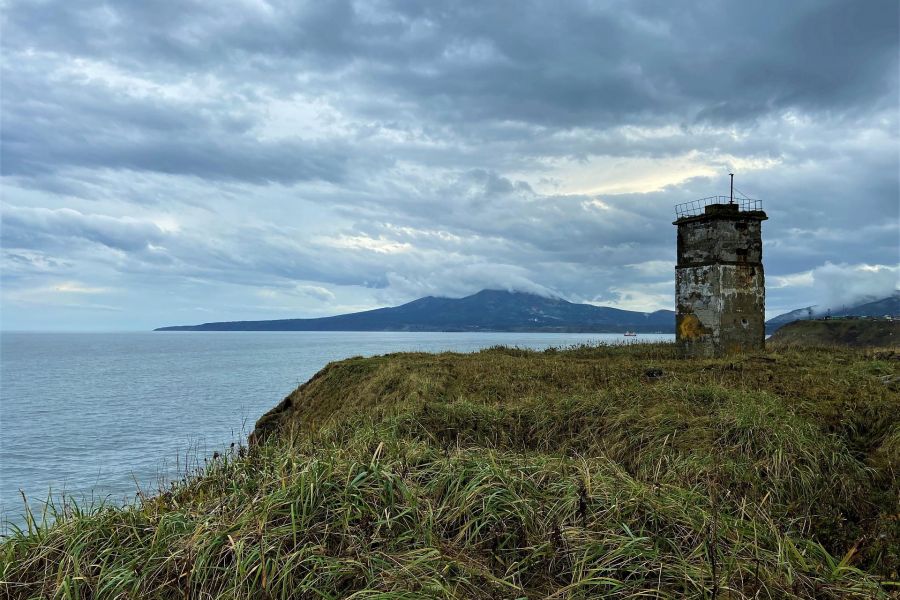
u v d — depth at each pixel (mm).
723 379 16359
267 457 8312
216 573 5207
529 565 5469
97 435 40125
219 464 8523
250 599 4863
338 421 14703
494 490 6434
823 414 11562
